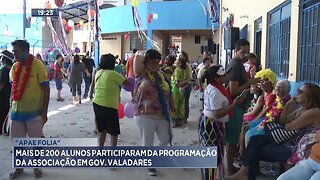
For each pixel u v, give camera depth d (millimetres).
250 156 4738
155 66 5234
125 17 28359
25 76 5145
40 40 33031
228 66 5137
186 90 9266
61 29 29641
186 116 9445
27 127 5320
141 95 5230
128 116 5957
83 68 13422
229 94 4715
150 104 5215
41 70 5223
